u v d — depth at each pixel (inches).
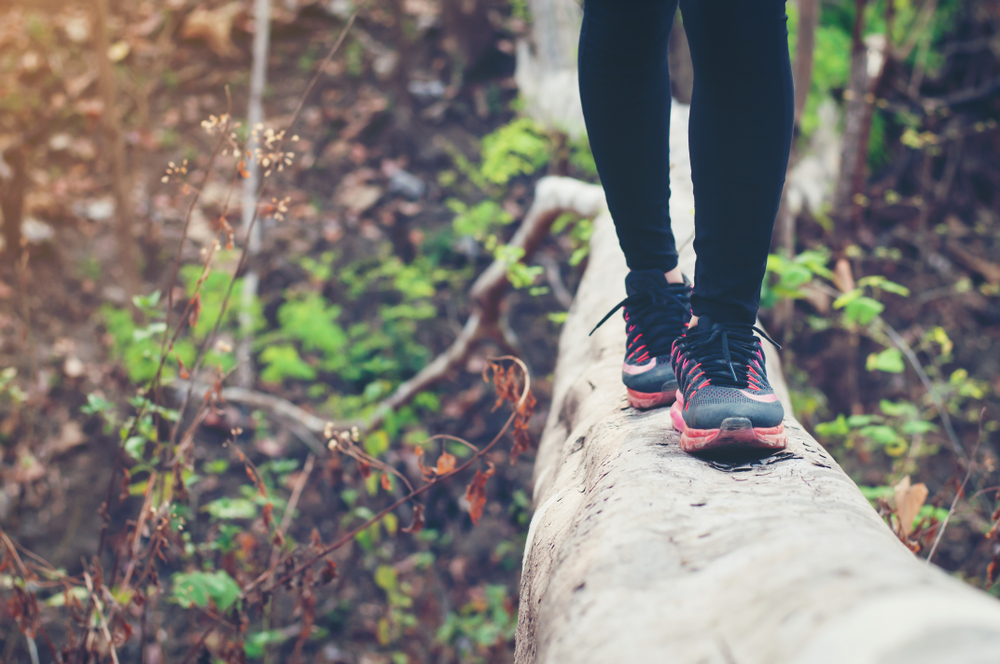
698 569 25.2
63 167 249.6
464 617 156.3
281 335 199.6
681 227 86.0
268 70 278.8
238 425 190.2
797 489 32.8
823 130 200.4
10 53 274.4
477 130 268.2
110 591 72.0
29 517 172.1
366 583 164.2
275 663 136.7
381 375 206.2
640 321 48.1
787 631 18.2
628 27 38.5
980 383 169.9
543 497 51.3
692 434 37.4
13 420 182.7
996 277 202.8
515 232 239.3
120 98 265.1
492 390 207.5
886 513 60.2
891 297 195.3
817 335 183.2
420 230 241.9
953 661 14.5
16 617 69.9
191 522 111.2
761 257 38.8
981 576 135.0
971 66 233.1
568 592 28.0
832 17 229.5
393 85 274.4
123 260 182.2
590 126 42.8
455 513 153.1
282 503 93.7
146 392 70.4
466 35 278.4
